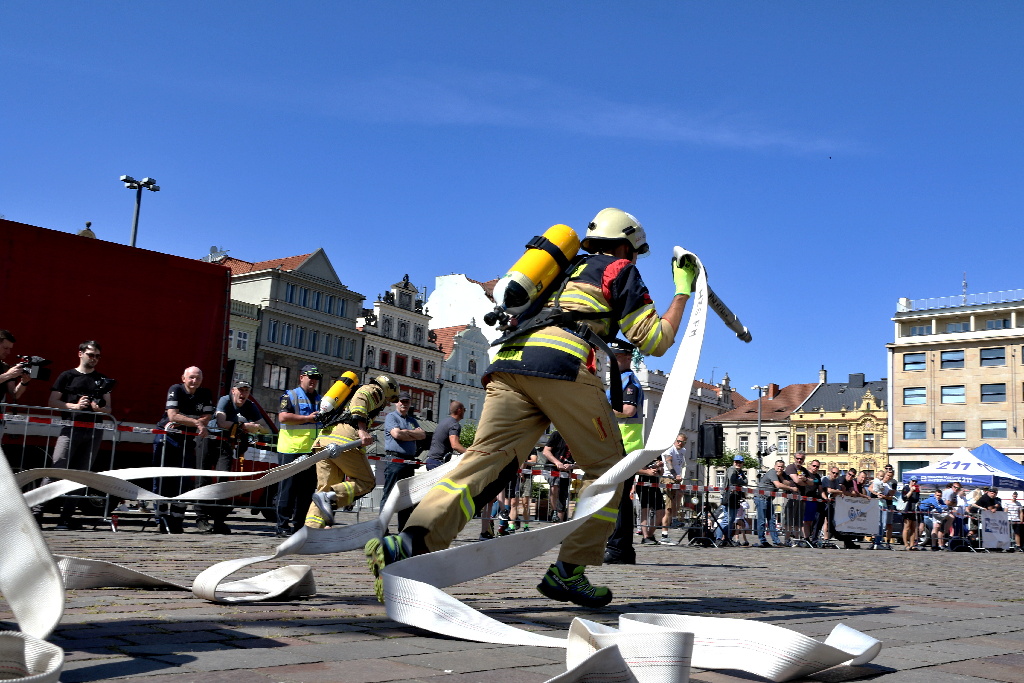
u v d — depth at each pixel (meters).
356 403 7.64
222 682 2.19
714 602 4.74
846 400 89.69
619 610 4.03
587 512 3.31
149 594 3.74
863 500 17.83
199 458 9.87
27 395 11.16
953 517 21.17
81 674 2.23
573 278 3.78
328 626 3.12
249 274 60.09
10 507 2.29
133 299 12.21
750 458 62.12
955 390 68.56
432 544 3.42
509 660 2.65
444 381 72.56
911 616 4.43
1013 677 2.81
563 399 3.59
